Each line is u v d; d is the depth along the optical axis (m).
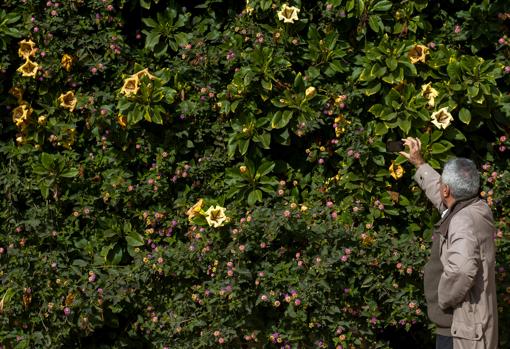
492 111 6.40
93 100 6.41
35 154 6.62
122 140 6.45
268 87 6.18
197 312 6.16
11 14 6.55
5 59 6.60
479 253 4.60
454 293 4.53
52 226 6.45
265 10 6.43
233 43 6.45
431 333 6.29
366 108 6.42
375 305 5.95
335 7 6.35
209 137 6.55
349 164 6.24
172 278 6.26
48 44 6.46
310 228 5.95
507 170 6.41
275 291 5.84
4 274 6.23
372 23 6.30
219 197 6.36
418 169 5.67
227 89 6.38
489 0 6.45
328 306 5.87
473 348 4.61
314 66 6.42
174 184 6.56
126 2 6.69
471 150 6.51
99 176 6.57
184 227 6.48
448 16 6.60
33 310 6.24
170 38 6.59
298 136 6.45
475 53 6.59
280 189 6.24
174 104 6.46
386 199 6.30
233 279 5.85
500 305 5.93
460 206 4.74
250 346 6.14
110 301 6.21
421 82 6.46
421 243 6.22
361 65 6.49
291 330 5.90
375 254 5.99
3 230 6.48
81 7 6.62
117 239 6.51
